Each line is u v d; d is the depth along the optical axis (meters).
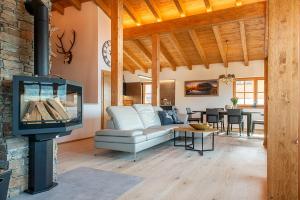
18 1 2.49
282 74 1.60
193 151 4.58
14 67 2.44
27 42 2.60
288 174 1.58
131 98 11.08
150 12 7.09
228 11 6.17
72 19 7.21
